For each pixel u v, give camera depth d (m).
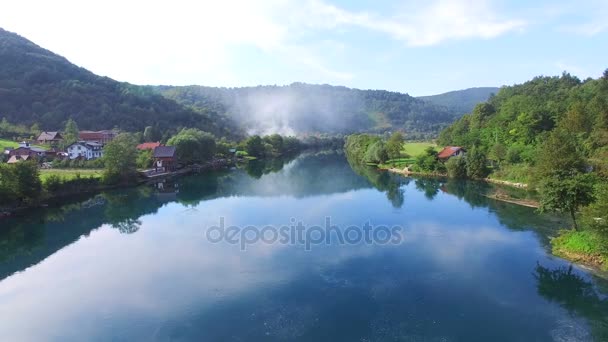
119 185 83.06
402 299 29.97
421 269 35.62
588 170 59.09
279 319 27.09
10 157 95.06
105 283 33.22
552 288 31.58
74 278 34.41
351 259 38.31
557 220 50.94
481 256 38.75
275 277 34.12
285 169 120.62
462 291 31.20
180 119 199.00
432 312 27.95
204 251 41.00
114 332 25.62
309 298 30.11
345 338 24.77
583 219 35.47
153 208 63.38
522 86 161.25
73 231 49.94
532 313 27.78
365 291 31.33
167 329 25.91
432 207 60.84
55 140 125.19
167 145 121.06
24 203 61.66
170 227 51.00
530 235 45.09
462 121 147.25
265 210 60.16
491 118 127.62
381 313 27.86
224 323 26.58
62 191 70.12
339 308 28.55
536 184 53.53
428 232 47.16
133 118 171.75
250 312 28.03
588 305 28.84
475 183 83.69
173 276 34.50
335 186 84.00
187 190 80.12
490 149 102.44
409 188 79.75
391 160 126.88
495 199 65.69
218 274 34.81
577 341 24.30
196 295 30.75
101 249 42.34
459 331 25.50
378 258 38.56
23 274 35.59
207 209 61.59
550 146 52.84
